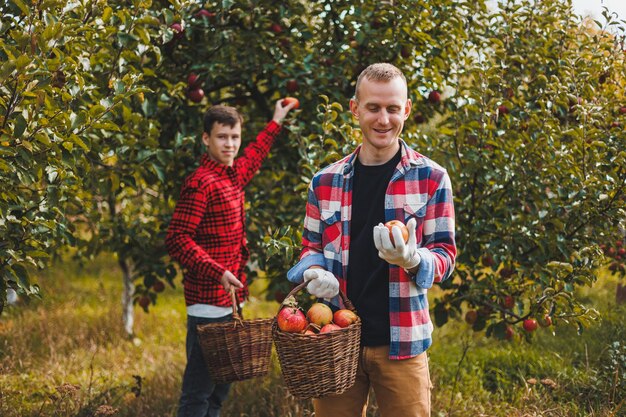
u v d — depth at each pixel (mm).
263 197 4215
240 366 3035
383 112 2152
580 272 3385
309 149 3730
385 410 2268
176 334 6094
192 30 3867
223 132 3291
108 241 4180
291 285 3787
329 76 3906
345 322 2156
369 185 2289
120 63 3213
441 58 3963
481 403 3768
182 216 3188
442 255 2166
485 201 3641
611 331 4328
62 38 2859
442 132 3764
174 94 3797
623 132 3377
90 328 6059
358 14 3789
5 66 2471
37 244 3033
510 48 3879
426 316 2248
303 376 2082
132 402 3939
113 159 3746
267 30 4027
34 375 4586
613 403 3336
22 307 6812
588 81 3656
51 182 3053
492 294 3699
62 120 2770
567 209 3465
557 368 4039
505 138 3578
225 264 3301
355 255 2273
